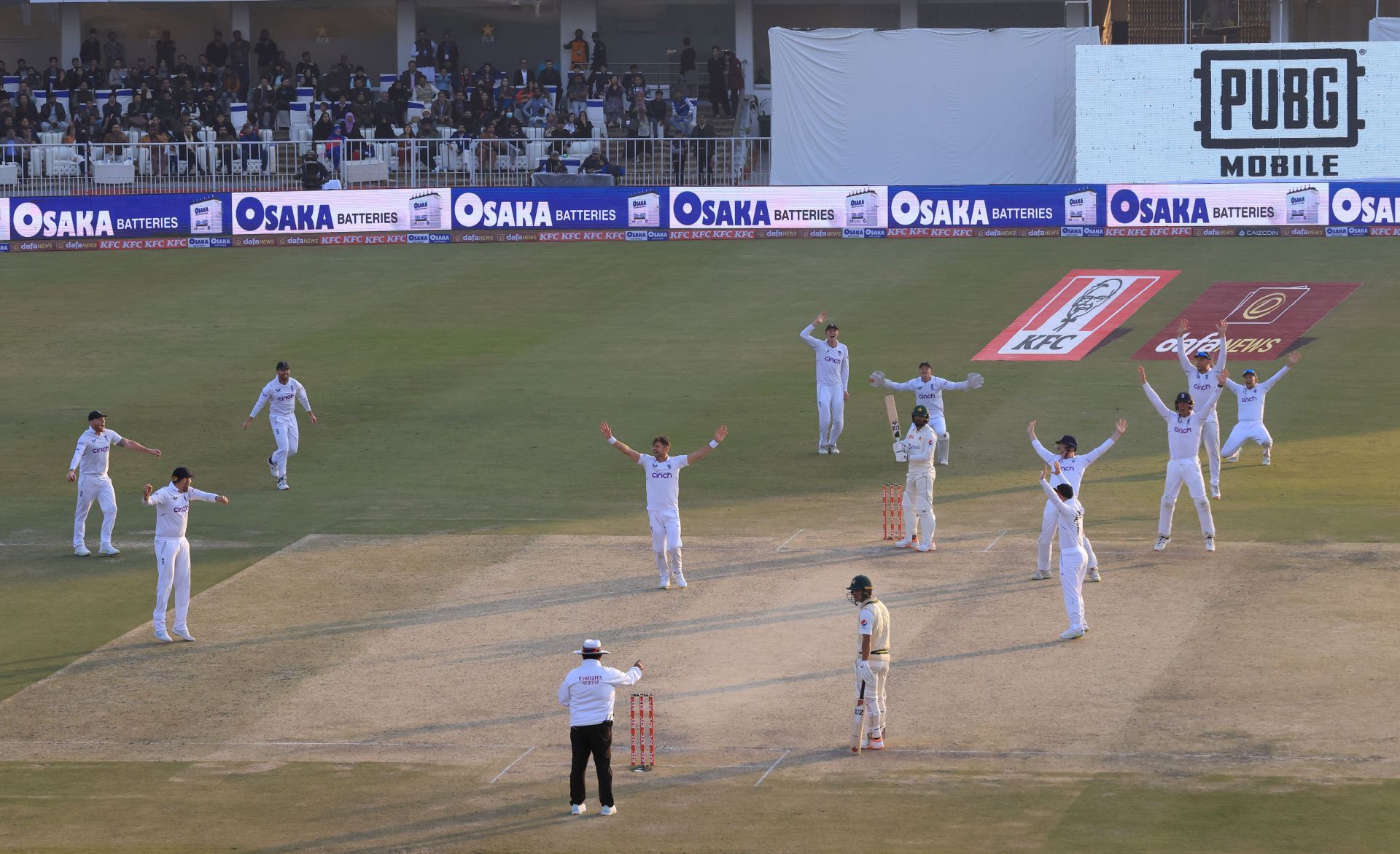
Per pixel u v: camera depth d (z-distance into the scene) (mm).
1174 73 96625
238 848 32094
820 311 82125
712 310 83562
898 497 57375
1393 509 54125
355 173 101438
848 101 101750
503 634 44875
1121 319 79812
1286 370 59188
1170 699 38625
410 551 52562
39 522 57000
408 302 86188
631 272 90812
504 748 37469
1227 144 96875
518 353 77312
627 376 73500
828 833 31875
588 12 122188
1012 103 100562
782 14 121625
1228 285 83625
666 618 45656
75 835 32906
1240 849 30375
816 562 50250
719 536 53375
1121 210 93188
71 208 95562
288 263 93875
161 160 102875
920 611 45562
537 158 103562
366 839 32438
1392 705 37781
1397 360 72438
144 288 89000
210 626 46188
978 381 59938
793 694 40000
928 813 32750
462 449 64312
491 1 122562
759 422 66938
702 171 104312
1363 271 85125
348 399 70875
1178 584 47125
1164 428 64875
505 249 96312
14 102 115375
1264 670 40250
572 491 59156
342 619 46438
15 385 73375
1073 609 42906
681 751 36875
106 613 47531
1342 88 95500
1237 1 103500
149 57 123500
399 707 40062
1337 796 32875
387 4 123062
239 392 72188
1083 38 99500
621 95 108625
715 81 111688
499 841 32156
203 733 38750
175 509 44844
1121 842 30844
